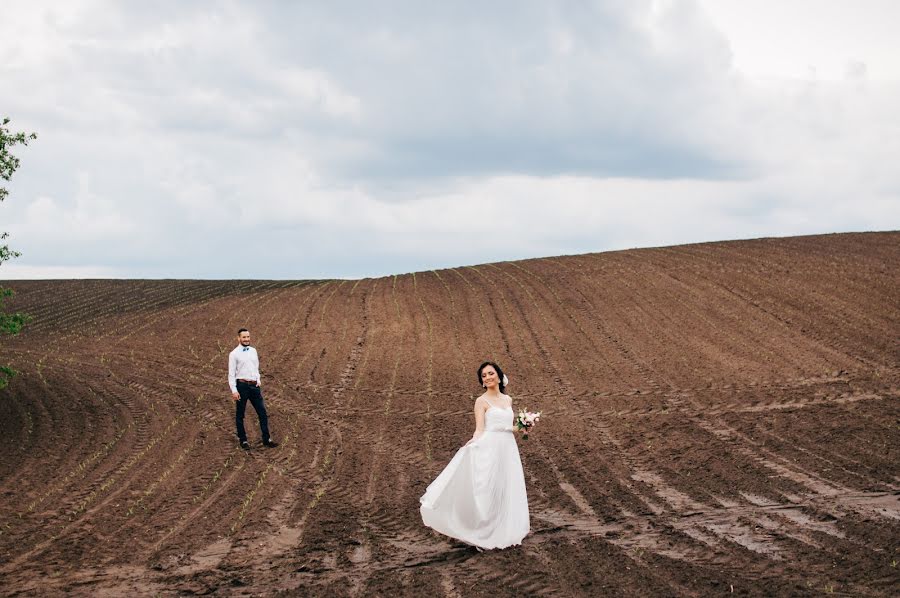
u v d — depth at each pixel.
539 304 30.14
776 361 20.45
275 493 10.93
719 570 7.02
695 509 9.45
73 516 9.89
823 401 16.14
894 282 28.84
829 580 6.62
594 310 28.53
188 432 15.45
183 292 37.34
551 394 18.67
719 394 17.53
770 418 14.90
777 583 6.54
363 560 7.91
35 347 25.53
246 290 37.25
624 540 8.21
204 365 22.75
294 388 20.14
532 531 8.73
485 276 37.59
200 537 8.88
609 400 17.77
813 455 12.11
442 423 16.17
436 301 31.83
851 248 36.56
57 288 39.59
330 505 10.25
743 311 26.56
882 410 14.98
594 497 10.21
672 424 15.02
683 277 32.53
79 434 15.30
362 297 33.53
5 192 15.44
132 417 16.84
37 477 12.11
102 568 7.85
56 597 6.99
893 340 21.86
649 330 25.16
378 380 20.92
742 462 11.87
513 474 8.33
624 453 12.99
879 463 11.43
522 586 6.78
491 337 25.66
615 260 38.44
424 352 24.08
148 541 8.78
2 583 7.41
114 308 33.16
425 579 7.12
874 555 7.27
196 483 11.54
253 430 15.73
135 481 11.70
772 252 36.81
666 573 6.97
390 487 11.20
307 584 7.19
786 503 9.58
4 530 9.32
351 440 14.77
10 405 18.06
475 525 8.08
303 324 28.39
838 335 22.83
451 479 8.09
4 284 41.12
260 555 8.19
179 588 7.19
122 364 22.92
